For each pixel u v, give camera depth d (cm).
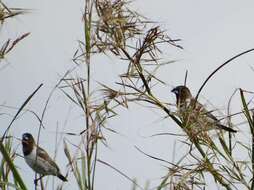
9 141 852
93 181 826
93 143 846
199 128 1019
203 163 947
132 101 996
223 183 952
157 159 898
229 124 1009
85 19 970
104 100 942
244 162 966
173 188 893
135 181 798
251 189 945
